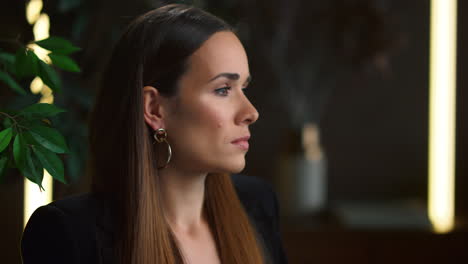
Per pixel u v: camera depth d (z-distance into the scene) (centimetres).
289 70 316
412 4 330
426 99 336
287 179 301
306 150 301
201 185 117
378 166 341
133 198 108
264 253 131
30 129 103
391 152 340
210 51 107
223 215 123
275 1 304
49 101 186
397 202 330
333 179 341
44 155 102
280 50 312
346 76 334
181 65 107
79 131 187
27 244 109
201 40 107
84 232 108
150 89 108
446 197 339
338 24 296
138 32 110
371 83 335
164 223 110
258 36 311
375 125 338
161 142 111
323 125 337
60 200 112
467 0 328
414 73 335
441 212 339
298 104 318
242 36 295
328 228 286
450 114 336
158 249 108
